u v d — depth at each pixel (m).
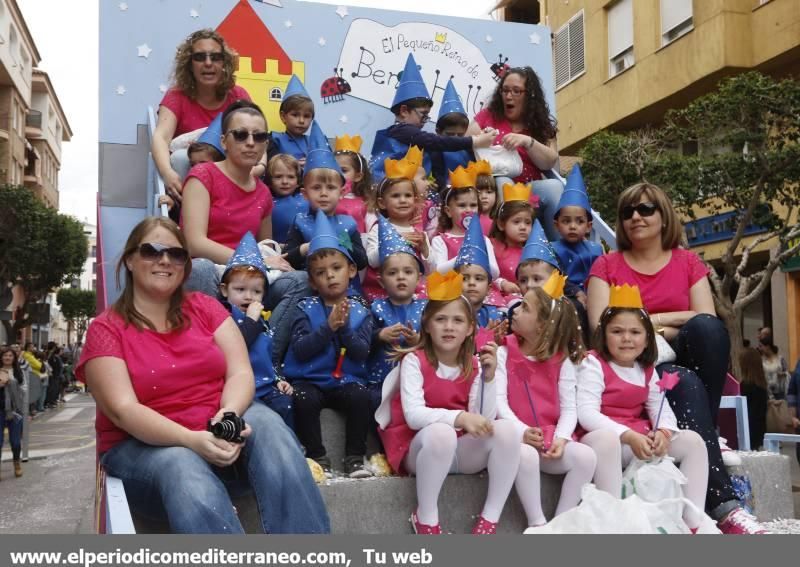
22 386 12.13
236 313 3.75
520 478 3.38
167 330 3.05
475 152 6.17
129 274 3.10
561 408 3.64
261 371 3.66
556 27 22.83
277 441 2.85
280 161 5.34
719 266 17.86
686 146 17.20
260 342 3.69
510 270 5.23
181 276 3.12
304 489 2.80
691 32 17.30
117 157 6.12
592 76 20.92
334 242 4.05
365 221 5.45
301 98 5.96
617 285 4.33
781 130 12.99
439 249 5.21
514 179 6.26
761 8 16.27
